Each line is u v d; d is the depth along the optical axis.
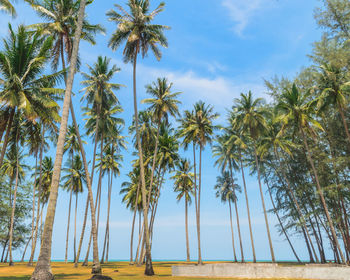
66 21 22.11
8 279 18.14
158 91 31.11
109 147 47.38
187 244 55.41
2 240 43.47
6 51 19.16
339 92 26.47
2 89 18.64
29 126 24.19
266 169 45.94
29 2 20.08
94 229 21.53
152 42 26.72
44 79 19.16
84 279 17.80
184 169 49.50
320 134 34.38
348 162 28.69
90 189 22.41
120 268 32.31
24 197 45.41
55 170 13.40
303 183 38.66
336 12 28.31
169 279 19.02
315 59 30.72
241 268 18.70
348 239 31.70
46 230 12.63
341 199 31.41
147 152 44.59
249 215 42.03
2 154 18.25
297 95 29.53
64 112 14.37
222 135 47.69
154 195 44.78
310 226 41.34
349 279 14.64
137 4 26.77
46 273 11.94
